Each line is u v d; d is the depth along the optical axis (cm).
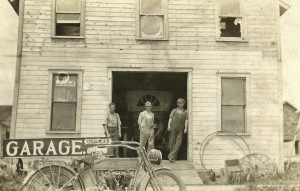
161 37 1142
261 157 1092
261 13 1163
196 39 1139
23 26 1107
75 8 1141
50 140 606
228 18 1202
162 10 1145
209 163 1102
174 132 1092
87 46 1115
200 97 1123
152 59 1123
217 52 1138
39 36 1108
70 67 1104
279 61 1142
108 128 1013
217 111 1120
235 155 1105
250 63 1140
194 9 1151
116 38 1123
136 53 1123
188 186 927
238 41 1145
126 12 1136
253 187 866
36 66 1096
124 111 1318
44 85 1092
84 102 1097
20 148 600
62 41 1110
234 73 1134
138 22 1133
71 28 1151
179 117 1089
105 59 1114
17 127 1070
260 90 1133
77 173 589
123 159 613
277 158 1106
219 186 924
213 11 1153
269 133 1117
